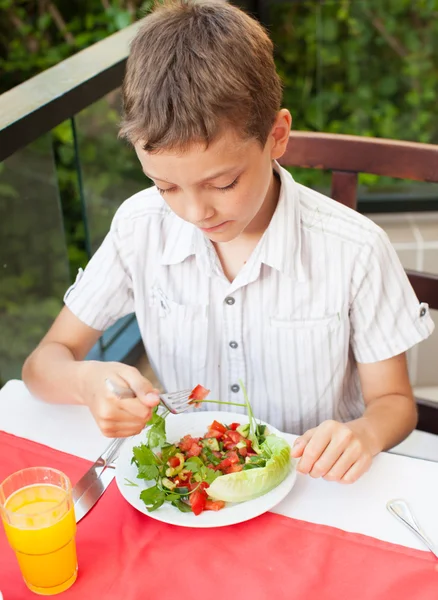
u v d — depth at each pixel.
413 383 2.35
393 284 1.22
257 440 1.03
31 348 1.90
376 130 2.70
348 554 0.88
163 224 1.27
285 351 1.26
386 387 1.24
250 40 0.95
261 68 0.95
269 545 0.89
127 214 1.29
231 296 1.23
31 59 3.46
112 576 0.86
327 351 1.25
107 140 1.95
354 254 1.20
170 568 0.86
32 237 1.77
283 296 1.23
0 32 3.41
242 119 0.90
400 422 1.15
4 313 1.75
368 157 1.49
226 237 1.00
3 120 1.44
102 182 1.99
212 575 0.85
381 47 2.56
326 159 1.52
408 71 2.57
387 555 0.88
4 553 0.90
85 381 1.10
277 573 0.85
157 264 1.27
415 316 1.23
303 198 1.24
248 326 1.26
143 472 0.95
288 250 1.19
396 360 1.25
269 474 0.94
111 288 1.31
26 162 1.66
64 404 1.16
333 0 2.54
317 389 1.29
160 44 0.93
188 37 0.93
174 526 0.92
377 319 1.22
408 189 2.69
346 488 0.99
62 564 0.83
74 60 1.77
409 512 0.94
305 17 2.59
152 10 1.01
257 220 1.19
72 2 3.37
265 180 0.99
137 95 0.92
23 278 1.78
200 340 1.29
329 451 0.97
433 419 1.52
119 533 0.92
